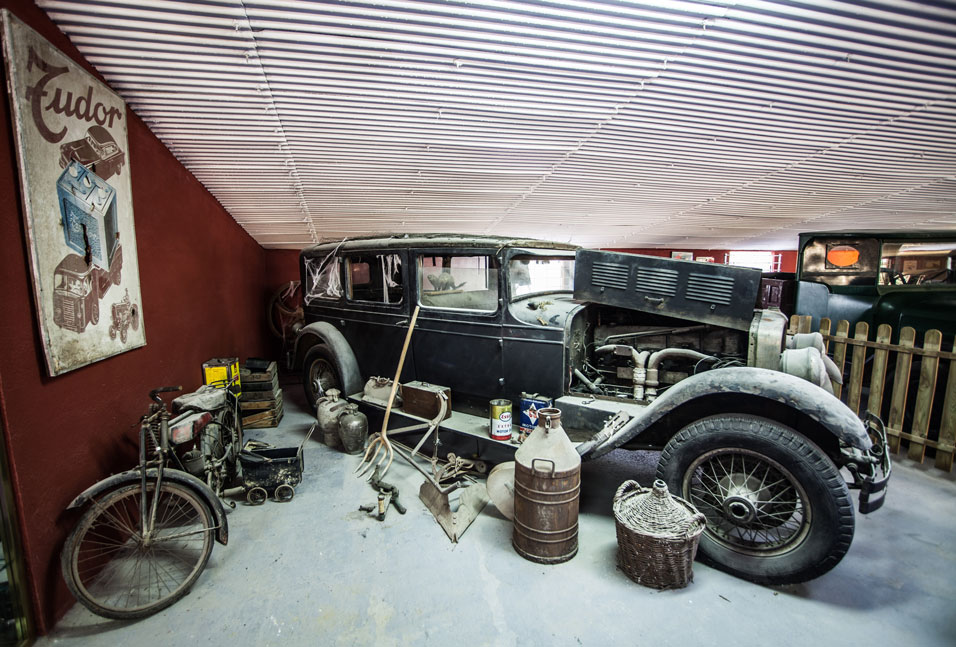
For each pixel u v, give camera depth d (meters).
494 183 4.56
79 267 2.07
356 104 2.94
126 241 2.52
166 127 3.06
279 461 2.87
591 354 3.19
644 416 2.33
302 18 2.11
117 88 2.60
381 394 3.60
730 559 2.13
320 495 2.96
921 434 3.33
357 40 2.30
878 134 3.55
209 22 2.11
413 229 6.11
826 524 1.91
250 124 3.11
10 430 1.69
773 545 2.08
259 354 5.79
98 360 2.22
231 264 4.80
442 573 2.19
